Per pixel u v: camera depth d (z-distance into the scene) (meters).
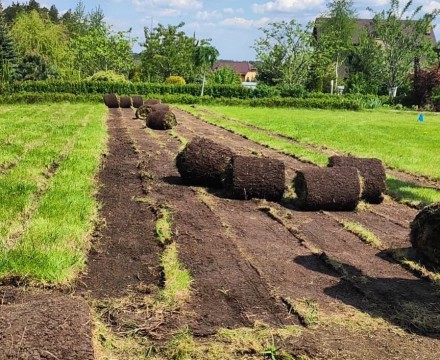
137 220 7.03
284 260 5.89
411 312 4.73
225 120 24.98
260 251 6.14
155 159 11.92
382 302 4.93
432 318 4.62
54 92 38.62
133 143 14.40
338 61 65.75
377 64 58.09
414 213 8.52
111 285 4.94
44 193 8.08
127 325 4.18
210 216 7.48
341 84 66.81
